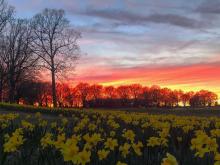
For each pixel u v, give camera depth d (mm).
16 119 19984
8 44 67625
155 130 13352
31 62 66812
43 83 88500
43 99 93188
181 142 10875
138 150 7887
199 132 8992
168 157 4785
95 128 13789
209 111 46406
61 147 7637
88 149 8047
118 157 7793
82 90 107688
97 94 108000
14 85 67500
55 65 65938
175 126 14750
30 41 66938
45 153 7957
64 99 105562
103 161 7586
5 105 40062
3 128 13156
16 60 67125
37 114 17656
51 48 66188
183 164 7969
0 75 67375
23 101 80688
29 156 8266
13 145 8055
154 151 9000
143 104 106000
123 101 106375
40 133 12094
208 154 8188
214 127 16031
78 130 12789
